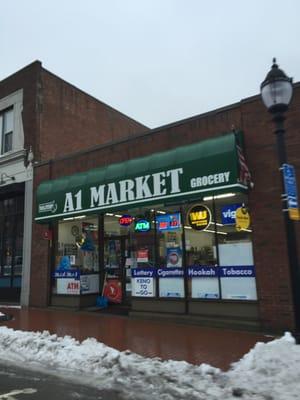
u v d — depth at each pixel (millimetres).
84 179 13516
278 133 7480
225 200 11094
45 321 11984
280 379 5992
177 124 12219
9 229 17688
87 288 14688
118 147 13641
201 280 11242
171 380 6414
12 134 18094
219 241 11031
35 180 16375
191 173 10766
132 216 13414
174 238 12062
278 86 7410
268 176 10242
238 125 11039
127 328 10656
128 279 14320
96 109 20359
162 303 11930
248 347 8359
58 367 7527
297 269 7055
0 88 18766
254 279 10281
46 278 15305
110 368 7117
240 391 5785
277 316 9688
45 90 17578
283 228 9836
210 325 10750
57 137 17797
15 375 7078
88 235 15266
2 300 17234
